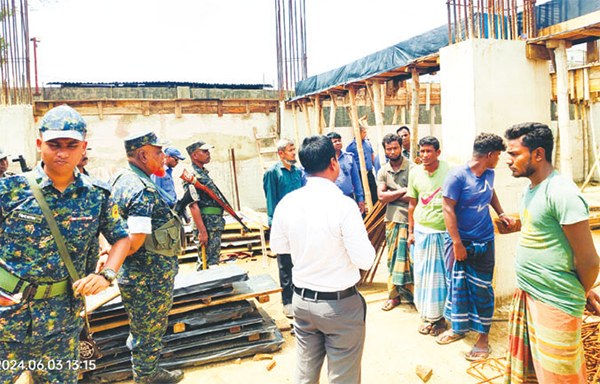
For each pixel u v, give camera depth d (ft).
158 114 31.63
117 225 7.22
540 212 6.83
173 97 33.88
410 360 10.75
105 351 10.19
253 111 34.04
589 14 11.96
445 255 11.55
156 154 9.29
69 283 6.63
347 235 6.68
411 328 12.64
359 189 17.03
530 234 7.11
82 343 9.36
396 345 11.59
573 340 6.75
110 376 10.21
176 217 9.71
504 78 12.88
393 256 14.02
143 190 8.63
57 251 6.37
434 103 36.96
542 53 13.46
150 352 9.57
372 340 11.96
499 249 13.52
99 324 10.50
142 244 8.92
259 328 11.63
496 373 9.92
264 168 31.86
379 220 16.06
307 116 31.07
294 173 14.35
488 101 12.60
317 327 7.01
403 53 18.12
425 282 11.94
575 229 6.34
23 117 26.78
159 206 9.24
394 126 38.42
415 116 17.52
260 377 10.27
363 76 21.58
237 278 11.59
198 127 32.68
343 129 36.29
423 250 11.96
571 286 6.67
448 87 13.28
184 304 11.20
